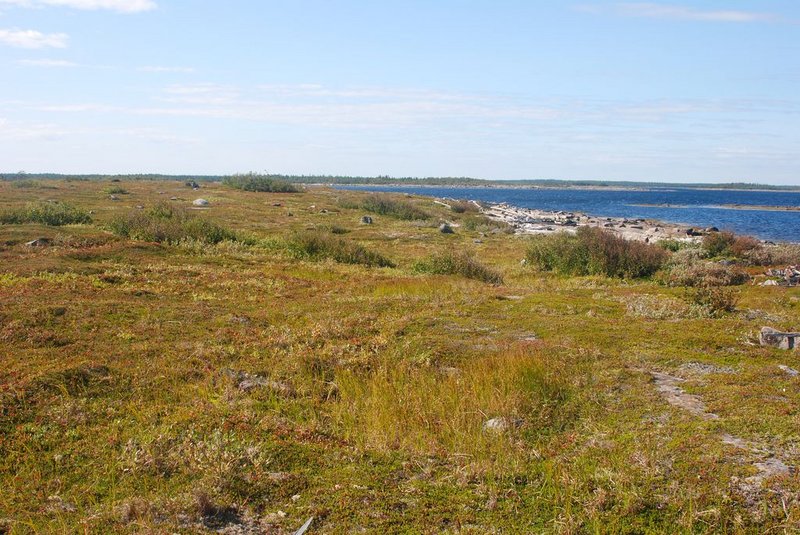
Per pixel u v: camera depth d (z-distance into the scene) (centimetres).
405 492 575
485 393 794
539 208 8988
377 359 943
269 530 518
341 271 1967
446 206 5809
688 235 3994
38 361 866
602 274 2070
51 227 2339
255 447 642
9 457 620
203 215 3562
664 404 752
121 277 1514
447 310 1284
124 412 734
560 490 568
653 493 552
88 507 550
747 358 942
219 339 1030
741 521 507
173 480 589
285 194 5712
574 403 768
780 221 6575
